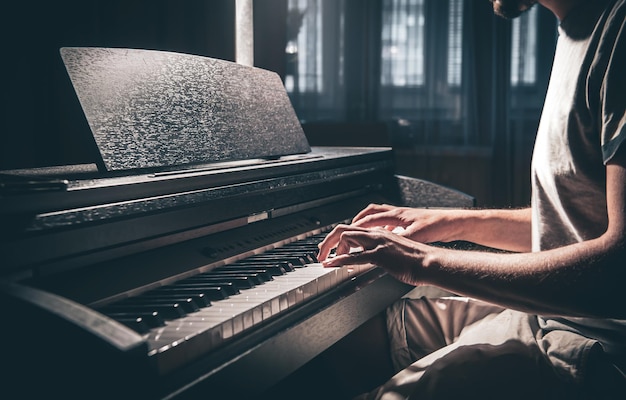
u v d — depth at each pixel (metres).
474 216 1.41
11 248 0.69
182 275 0.93
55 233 0.74
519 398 1.03
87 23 1.77
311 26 3.33
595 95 1.02
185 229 0.98
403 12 3.33
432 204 1.70
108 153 0.91
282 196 1.22
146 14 2.02
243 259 1.07
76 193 0.77
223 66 1.26
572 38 1.14
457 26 3.29
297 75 3.34
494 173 3.30
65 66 0.94
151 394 0.64
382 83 3.38
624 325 1.05
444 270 1.01
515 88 3.30
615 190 0.93
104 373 0.60
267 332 0.86
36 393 0.64
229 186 1.04
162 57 1.11
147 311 0.78
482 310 1.33
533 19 3.25
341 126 2.69
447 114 3.36
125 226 0.84
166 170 1.01
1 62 1.57
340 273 1.09
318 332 0.97
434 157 3.37
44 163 1.70
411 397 1.05
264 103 1.34
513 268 0.97
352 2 3.34
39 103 1.67
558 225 1.18
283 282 0.98
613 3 1.03
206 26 2.22
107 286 0.81
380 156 1.66
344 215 1.44
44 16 1.65
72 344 0.61
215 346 0.76
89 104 0.93
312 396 1.46
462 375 1.06
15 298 0.64
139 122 0.98
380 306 1.21
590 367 1.01
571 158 1.08
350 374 1.44
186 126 1.07
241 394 0.77
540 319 1.20
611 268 0.90
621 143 0.91
